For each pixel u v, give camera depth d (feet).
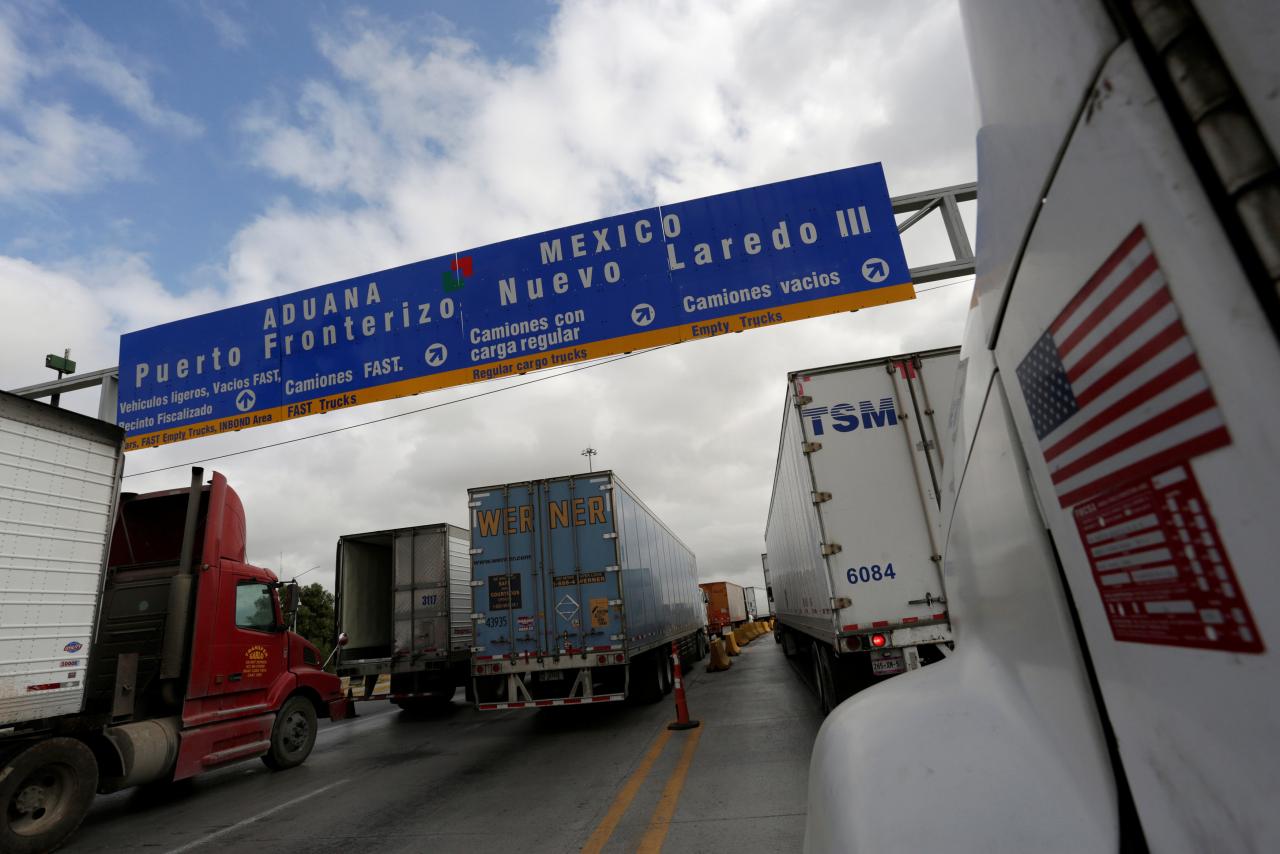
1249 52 1.69
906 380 24.22
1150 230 1.97
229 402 29.99
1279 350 1.58
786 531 45.57
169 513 32.91
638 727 32.73
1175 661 2.19
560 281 27.53
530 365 27.14
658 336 26.27
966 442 5.08
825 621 25.21
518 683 34.94
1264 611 1.70
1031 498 3.49
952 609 6.48
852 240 25.80
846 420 24.17
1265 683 1.72
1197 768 2.12
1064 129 2.43
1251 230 1.65
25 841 19.62
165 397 30.76
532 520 36.52
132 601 28.89
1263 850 1.77
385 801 23.40
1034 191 2.77
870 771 3.94
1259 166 1.63
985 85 3.27
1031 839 3.03
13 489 20.42
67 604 21.61
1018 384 3.37
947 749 3.83
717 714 34.45
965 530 5.42
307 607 158.51
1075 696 3.12
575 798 21.16
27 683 20.22
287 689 31.73
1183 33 1.83
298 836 20.16
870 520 23.32
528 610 35.55
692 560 85.46
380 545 54.60
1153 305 2.02
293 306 30.12
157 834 21.97
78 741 21.52
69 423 22.29
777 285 25.88
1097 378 2.44
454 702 57.93
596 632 34.71
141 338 31.71
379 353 28.71
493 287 28.12
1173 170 1.85
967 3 3.40
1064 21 2.34
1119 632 2.60
